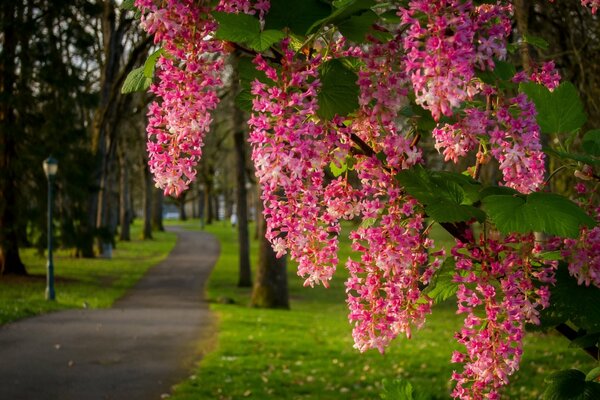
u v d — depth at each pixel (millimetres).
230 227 78188
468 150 1692
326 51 1636
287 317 19172
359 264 1811
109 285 27016
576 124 1859
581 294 1715
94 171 27734
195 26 1572
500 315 1705
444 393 9430
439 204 1616
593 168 1864
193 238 58094
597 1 1984
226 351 12867
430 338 14977
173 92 1643
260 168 1522
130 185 65125
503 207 1507
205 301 23656
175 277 31547
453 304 22078
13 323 15656
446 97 1354
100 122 29156
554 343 13758
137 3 1569
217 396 9539
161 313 18812
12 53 24812
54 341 13445
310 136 1612
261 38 1494
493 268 1684
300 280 31688
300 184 1620
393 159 1692
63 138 25703
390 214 1722
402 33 1597
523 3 6527
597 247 1653
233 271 35125
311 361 12172
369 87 1595
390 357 12562
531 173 1651
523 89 1869
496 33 1466
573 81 10070
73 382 10203
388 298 1787
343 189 1751
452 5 1390
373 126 1703
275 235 1681
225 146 43531
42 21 25969
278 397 9594
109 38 29156
